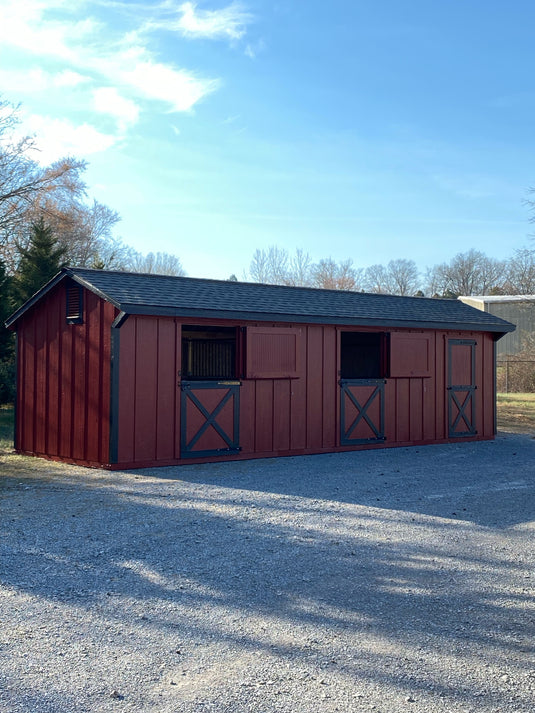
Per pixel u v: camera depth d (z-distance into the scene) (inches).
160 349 405.1
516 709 128.0
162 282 445.7
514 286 2151.8
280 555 223.8
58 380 426.0
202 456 421.1
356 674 140.9
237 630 162.4
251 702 128.9
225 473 384.8
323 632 162.1
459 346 557.0
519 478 382.9
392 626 166.4
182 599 182.4
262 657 148.3
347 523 269.4
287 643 155.6
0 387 721.0
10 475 370.3
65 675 138.4
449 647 154.9
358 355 579.8
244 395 440.1
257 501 308.2
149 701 128.6
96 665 143.0
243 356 438.6
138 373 395.5
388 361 510.3
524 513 293.9
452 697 132.2
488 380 579.2
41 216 1078.4
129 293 396.8
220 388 429.4
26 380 453.1
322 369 477.7
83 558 216.8
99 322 397.1
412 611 176.6
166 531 251.6
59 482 349.4
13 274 1047.6
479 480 374.3
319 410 475.2
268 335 446.9
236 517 275.7
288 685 135.9
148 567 209.0
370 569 211.0
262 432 448.1
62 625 163.8
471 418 563.8
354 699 130.7
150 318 400.8
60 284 422.9
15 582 193.5
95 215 1657.2
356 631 163.0
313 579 200.4
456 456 470.3
